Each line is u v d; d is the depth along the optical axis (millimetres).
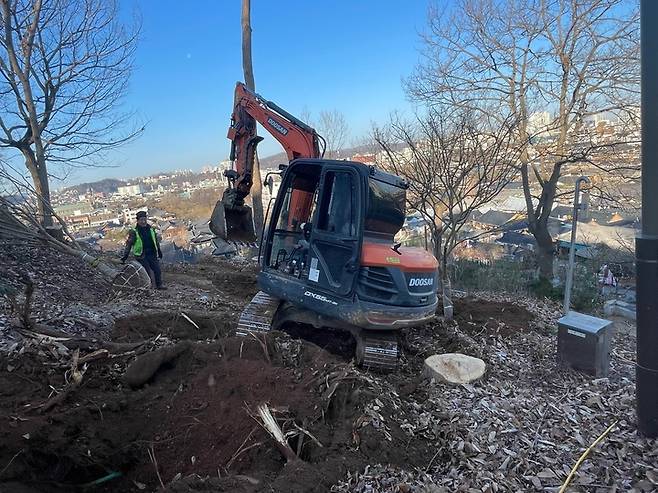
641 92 3982
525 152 14328
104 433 4367
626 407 4797
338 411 4551
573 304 11062
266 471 3906
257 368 5047
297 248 6809
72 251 9547
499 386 5504
